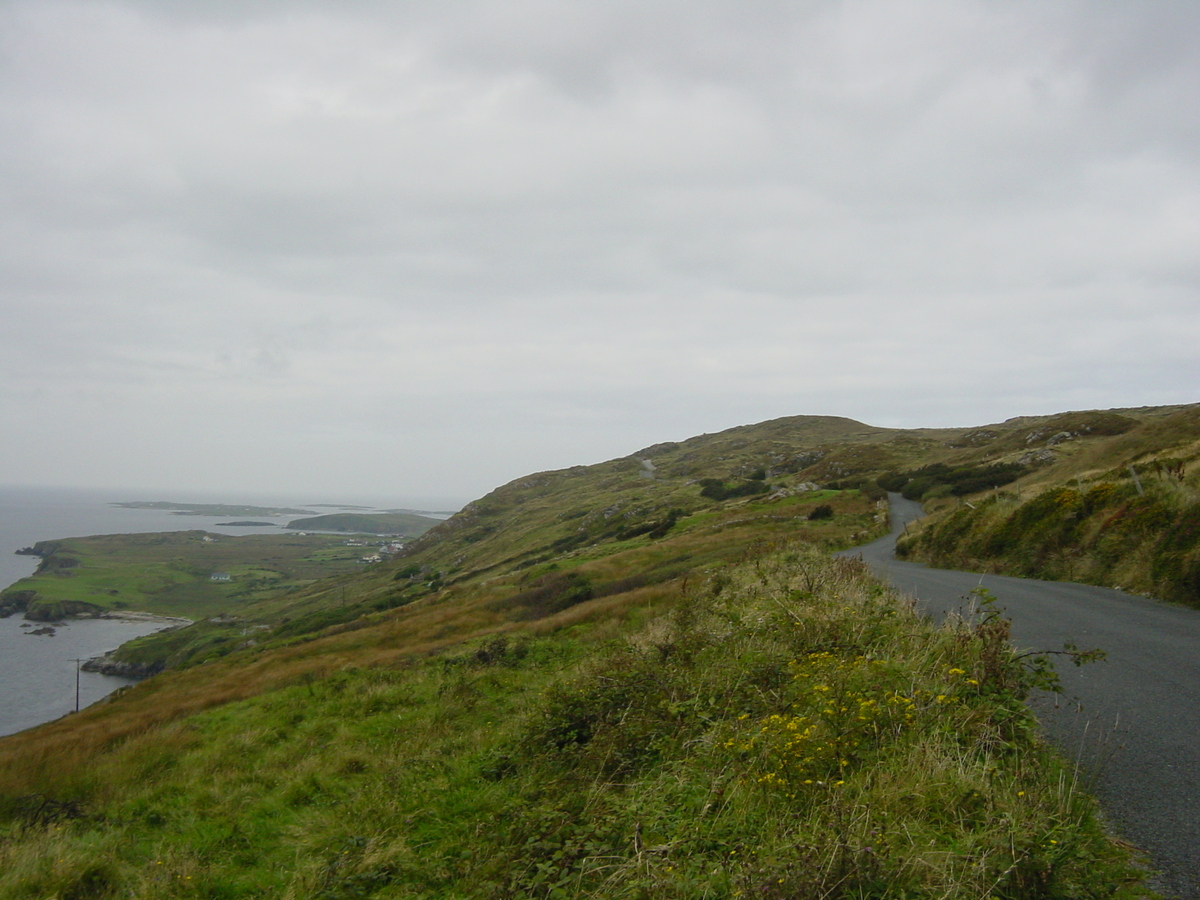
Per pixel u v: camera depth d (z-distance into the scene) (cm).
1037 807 362
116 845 764
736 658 720
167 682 3078
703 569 2373
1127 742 479
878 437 13450
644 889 362
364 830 682
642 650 962
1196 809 379
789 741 459
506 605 3231
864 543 3272
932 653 611
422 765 866
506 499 13825
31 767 1116
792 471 9731
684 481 10619
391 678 1566
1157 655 735
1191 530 1182
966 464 6444
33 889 651
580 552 5169
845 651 654
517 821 572
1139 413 8275
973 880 312
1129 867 325
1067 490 1844
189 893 633
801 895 317
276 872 658
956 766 411
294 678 1948
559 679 1151
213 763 1095
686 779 496
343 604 7600
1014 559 1803
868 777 412
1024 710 484
